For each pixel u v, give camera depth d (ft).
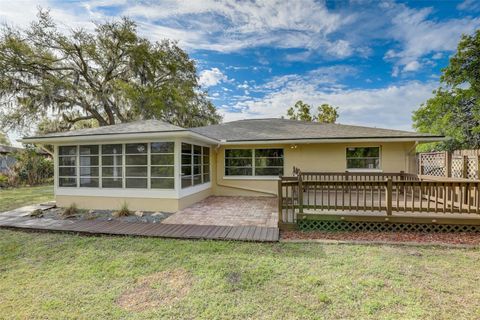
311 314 8.56
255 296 9.70
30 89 49.85
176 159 24.21
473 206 18.08
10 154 59.41
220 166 35.53
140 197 24.99
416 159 30.35
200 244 15.53
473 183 17.01
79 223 20.25
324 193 29.63
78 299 9.62
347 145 32.71
